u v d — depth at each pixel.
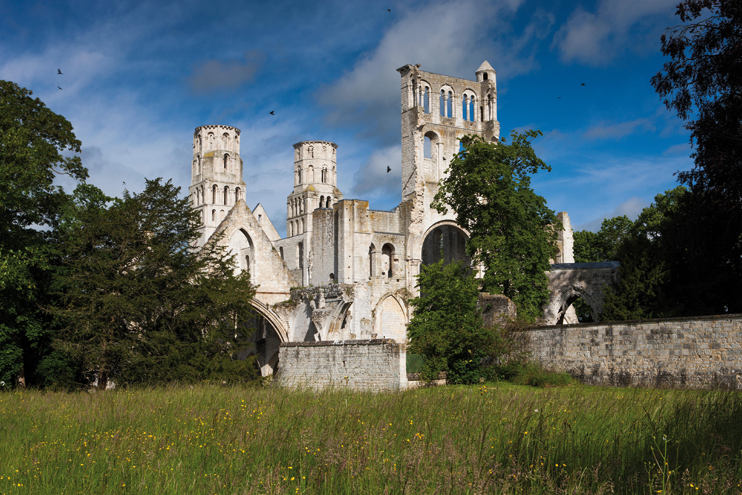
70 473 12.88
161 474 12.41
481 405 18.91
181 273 44.94
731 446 12.65
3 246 42.09
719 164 35.66
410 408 18.77
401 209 77.81
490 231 51.28
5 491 11.93
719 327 28.25
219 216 143.50
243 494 10.91
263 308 58.12
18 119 45.19
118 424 18.09
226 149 146.12
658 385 29.95
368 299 68.50
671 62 37.34
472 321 37.59
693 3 37.06
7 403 24.94
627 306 44.62
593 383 32.69
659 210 72.00
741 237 41.16
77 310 41.31
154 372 39.44
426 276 41.50
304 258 103.81
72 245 43.44
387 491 10.95
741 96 35.62
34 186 42.50
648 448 12.77
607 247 84.19
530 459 12.41
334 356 39.19
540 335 35.69
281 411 19.06
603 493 10.55
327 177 152.38
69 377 43.09
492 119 83.38
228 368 41.97
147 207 46.66
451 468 11.41
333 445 13.08
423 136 79.00
